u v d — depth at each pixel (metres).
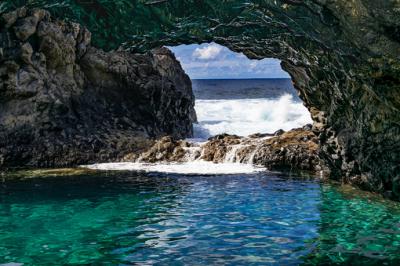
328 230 7.86
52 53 16.81
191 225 8.21
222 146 16.30
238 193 10.92
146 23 8.36
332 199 10.23
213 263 6.36
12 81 15.85
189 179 12.83
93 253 6.81
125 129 18.09
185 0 7.95
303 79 12.00
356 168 11.48
